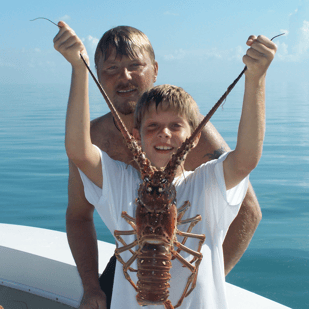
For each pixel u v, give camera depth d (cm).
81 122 106
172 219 95
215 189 108
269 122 1484
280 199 486
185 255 105
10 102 3541
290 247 336
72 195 134
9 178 622
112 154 137
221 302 107
